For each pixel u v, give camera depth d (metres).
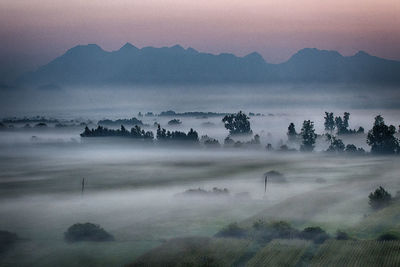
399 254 90.06
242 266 86.25
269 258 89.50
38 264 89.31
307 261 87.94
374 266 84.19
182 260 89.62
